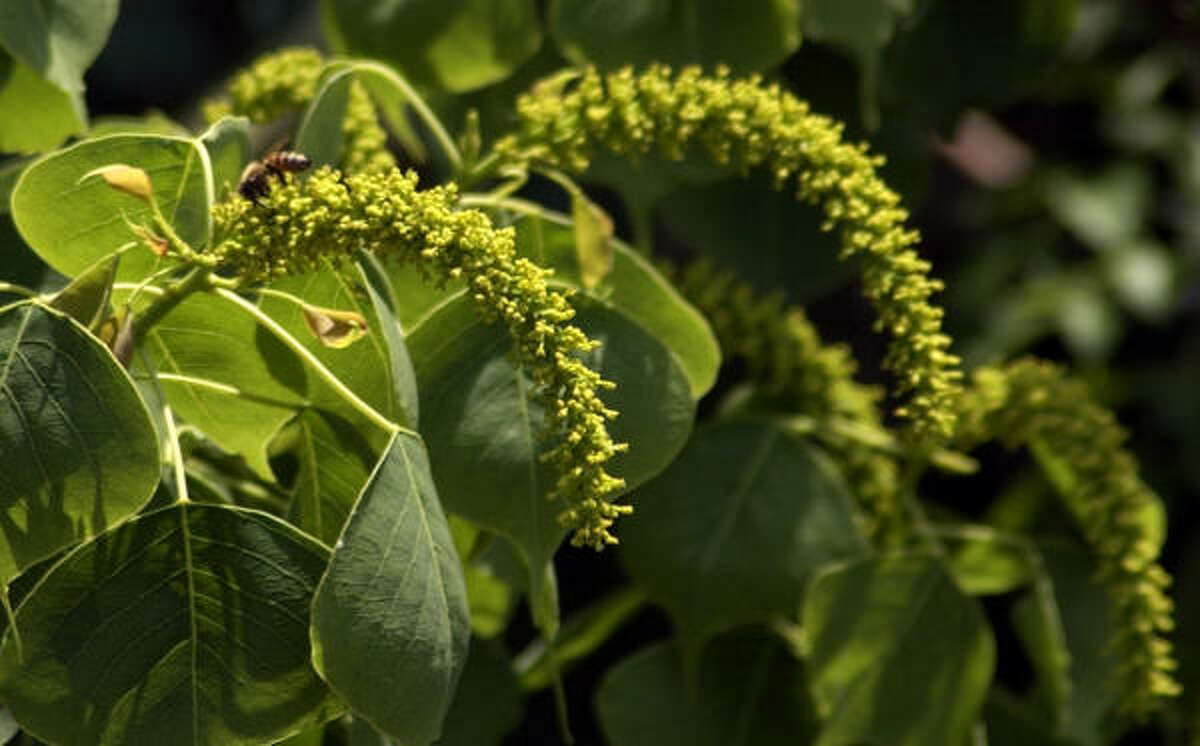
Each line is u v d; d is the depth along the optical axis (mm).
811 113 1203
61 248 952
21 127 1043
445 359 970
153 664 916
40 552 908
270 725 918
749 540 1117
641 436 969
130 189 921
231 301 942
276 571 919
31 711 911
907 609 1109
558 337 913
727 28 1107
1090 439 1125
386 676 906
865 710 1110
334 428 964
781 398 1142
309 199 914
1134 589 1120
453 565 926
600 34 1098
